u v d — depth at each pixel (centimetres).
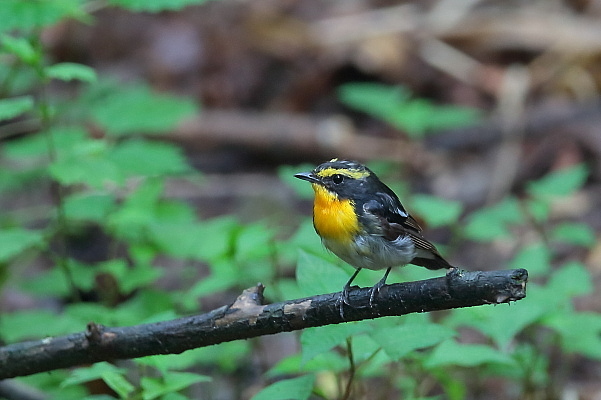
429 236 1493
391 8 2000
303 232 1009
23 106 1009
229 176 1738
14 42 1027
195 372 1185
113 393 1073
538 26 1878
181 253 1101
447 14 1933
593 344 894
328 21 1983
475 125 1730
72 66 1040
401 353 671
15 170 1454
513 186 1609
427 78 1852
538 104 1766
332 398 966
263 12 2006
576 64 1811
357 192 821
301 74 1906
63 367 721
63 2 1048
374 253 812
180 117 1259
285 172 1148
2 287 1241
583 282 958
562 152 1614
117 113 1255
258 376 1174
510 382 1099
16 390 992
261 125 1766
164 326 693
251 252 1030
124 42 2003
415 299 646
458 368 1012
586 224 1448
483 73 1838
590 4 1906
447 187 1638
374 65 1866
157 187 1162
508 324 816
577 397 1070
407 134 1728
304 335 672
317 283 703
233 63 1942
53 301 1377
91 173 1027
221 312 685
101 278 1185
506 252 1420
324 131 1742
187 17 2031
